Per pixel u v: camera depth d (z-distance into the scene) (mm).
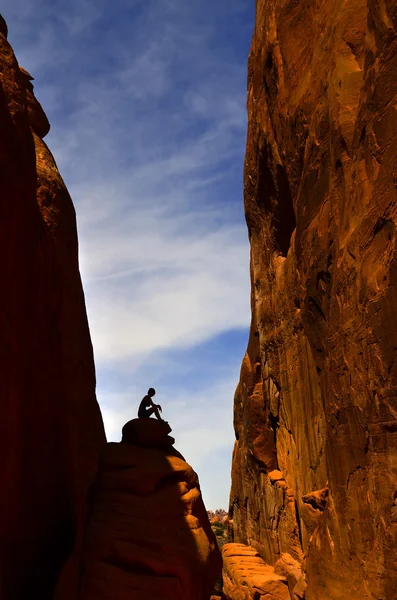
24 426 10070
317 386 20672
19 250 10023
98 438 19375
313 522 19203
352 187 16109
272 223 29828
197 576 12594
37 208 12461
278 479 27141
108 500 13555
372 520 13375
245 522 33969
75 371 18641
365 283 14430
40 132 21422
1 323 8844
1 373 8625
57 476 12250
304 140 22359
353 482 14789
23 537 9820
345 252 16125
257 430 31000
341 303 16219
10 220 9391
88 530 12797
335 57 18875
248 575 25547
